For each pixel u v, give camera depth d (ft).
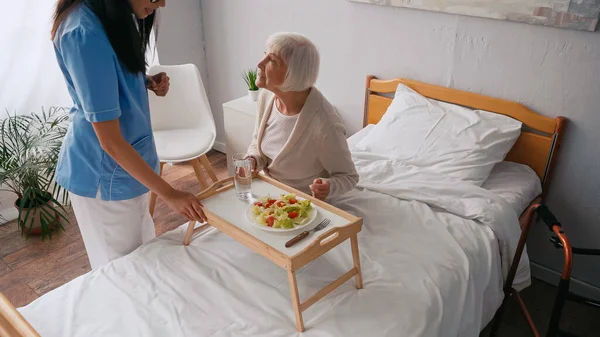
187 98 8.91
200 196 4.86
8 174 7.84
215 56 10.75
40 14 8.27
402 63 7.77
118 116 4.37
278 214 4.45
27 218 8.19
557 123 6.41
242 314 4.25
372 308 4.35
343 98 8.87
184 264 4.88
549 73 6.39
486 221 5.64
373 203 5.95
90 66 4.10
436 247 5.21
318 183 5.08
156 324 4.16
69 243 8.26
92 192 5.02
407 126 7.20
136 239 5.65
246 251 5.08
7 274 7.50
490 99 6.93
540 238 7.28
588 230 6.84
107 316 4.26
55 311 4.32
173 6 9.86
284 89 5.01
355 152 7.11
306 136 5.25
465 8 6.68
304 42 4.90
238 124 9.02
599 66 5.97
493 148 6.61
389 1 7.39
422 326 4.22
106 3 4.15
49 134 8.43
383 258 5.03
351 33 8.19
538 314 6.78
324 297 4.50
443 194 6.08
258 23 9.50
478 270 5.18
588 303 4.97
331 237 4.40
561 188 6.85
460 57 7.09
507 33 6.54
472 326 5.05
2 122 8.46
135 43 4.48
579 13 5.81
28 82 8.61
